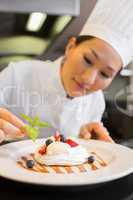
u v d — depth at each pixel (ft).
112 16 2.92
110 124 5.79
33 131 2.41
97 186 1.79
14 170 1.91
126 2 2.90
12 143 2.60
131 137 5.32
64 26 5.43
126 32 2.89
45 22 5.55
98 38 2.89
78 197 1.66
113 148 2.52
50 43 6.64
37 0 4.07
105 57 2.83
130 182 1.87
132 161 2.13
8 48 7.22
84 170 2.11
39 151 2.39
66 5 4.21
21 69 3.81
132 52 3.05
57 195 1.68
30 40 7.01
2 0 3.97
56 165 2.23
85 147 2.61
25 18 5.38
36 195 1.67
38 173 1.91
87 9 4.83
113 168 2.00
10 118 2.42
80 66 2.95
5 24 5.83
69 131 3.61
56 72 3.58
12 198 1.63
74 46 3.18
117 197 1.66
